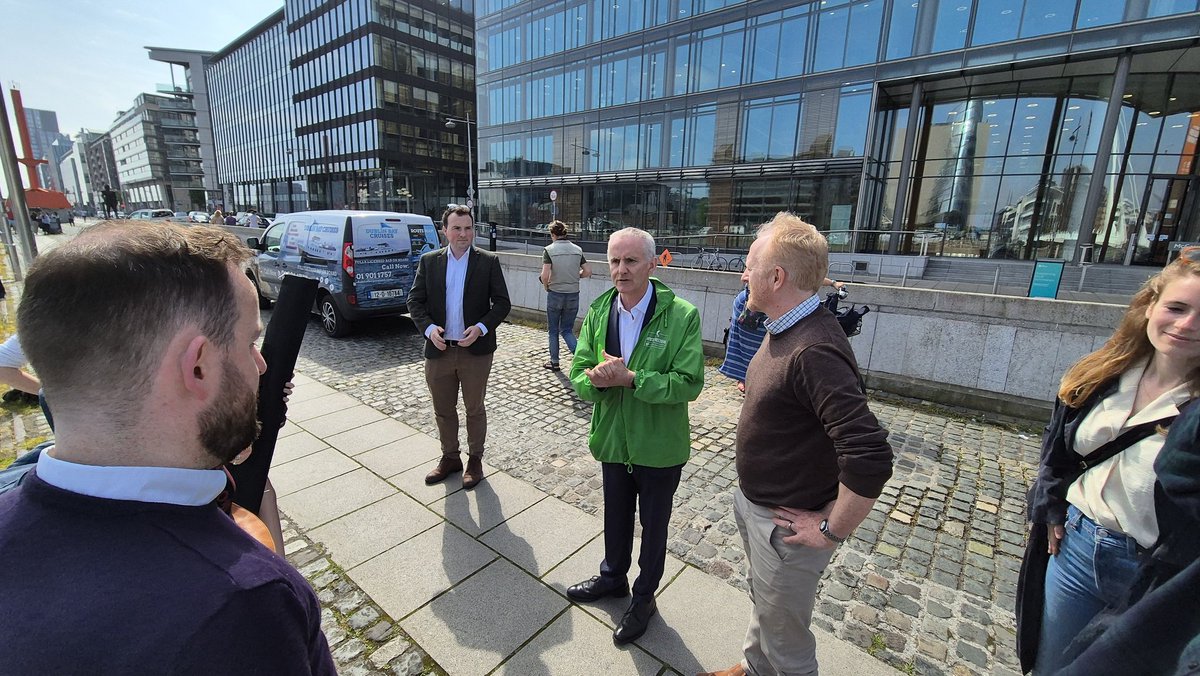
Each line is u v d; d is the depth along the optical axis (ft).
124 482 1.95
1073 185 49.39
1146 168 46.98
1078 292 40.09
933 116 55.93
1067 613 4.82
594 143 84.53
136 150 321.11
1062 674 3.91
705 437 13.71
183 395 2.13
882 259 53.31
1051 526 5.05
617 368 6.23
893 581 8.32
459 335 10.62
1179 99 45.24
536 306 28.07
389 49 159.33
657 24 73.20
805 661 5.22
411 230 25.18
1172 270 4.21
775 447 4.88
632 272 6.64
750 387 5.22
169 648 1.77
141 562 1.87
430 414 15.24
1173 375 4.20
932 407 15.93
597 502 10.53
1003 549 9.18
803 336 4.63
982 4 47.91
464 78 182.80
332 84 173.68
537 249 83.51
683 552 8.96
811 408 4.58
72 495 1.90
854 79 56.18
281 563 2.31
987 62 48.29
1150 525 4.16
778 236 4.76
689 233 74.13
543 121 92.58
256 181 248.73
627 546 7.59
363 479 11.34
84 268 1.93
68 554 1.81
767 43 62.49
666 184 75.41
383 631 7.14
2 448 12.54
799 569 4.88
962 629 7.33
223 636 1.87
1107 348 4.72
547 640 7.02
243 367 2.43
